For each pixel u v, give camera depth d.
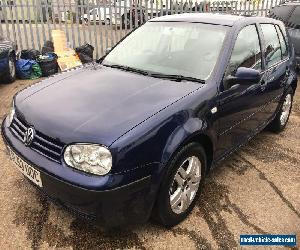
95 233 2.79
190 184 2.93
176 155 2.60
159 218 2.73
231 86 3.19
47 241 2.70
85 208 2.37
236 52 3.39
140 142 2.37
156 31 3.79
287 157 4.25
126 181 2.32
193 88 2.96
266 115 4.25
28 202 3.13
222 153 3.38
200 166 2.99
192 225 2.94
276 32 4.45
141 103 2.67
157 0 9.27
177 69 3.28
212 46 3.35
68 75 3.35
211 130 2.96
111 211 2.35
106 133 2.35
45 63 7.39
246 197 3.38
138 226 2.88
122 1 9.76
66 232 2.79
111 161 2.28
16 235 2.75
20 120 2.79
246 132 3.78
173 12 9.58
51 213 2.99
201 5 9.80
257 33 3.89
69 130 2.43
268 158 4.20
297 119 5.58
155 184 2.48
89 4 8.59
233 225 2.97
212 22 3.61
